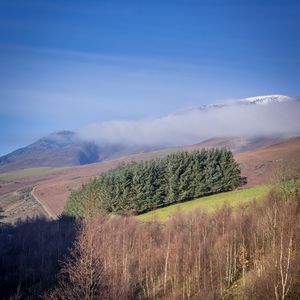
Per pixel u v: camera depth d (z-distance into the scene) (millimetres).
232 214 94812
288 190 91125
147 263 84625
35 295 90938
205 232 86000
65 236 124875
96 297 51531
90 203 126375
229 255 78062
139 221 115375
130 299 67500
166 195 132750
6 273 109125
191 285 73625
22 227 145875
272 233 77250
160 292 76062
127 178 134250
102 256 69438
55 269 106062
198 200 125125
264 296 61969
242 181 136375
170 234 92062
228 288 70250
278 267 64812
